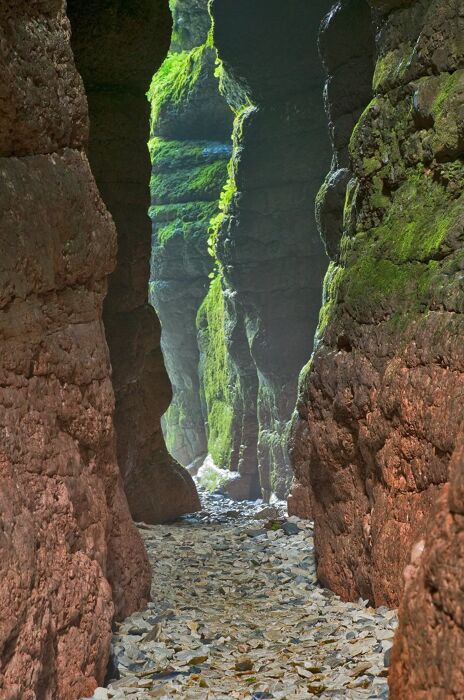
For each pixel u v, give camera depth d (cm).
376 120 648
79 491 475
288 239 2172
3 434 404
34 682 393
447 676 268
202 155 2761
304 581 747
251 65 2080
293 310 2206
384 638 516
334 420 641
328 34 1187
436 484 510
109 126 1241
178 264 2767
